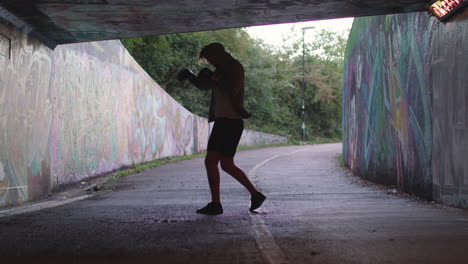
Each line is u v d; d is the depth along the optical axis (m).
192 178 11.26
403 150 8.12
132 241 4.02
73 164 9.98
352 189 8.87
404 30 7.96
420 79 7.20
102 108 12.04
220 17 6.91
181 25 7.26
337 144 37.00
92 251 3.66
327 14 6.83
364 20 11.44
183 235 4.26
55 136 8.98
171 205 6.69
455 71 5.89
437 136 6.54
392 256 3.35
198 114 26.89
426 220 5.00
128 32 7.60
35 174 7.71
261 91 37.28
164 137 18.52
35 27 7.32
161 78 25.69
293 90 49.38
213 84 5.42
